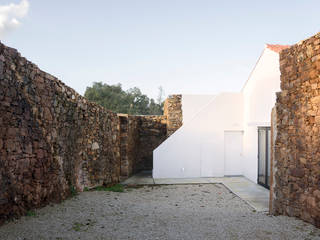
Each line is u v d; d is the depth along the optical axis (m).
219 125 11.11
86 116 7.04
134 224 4.12
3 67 3.47
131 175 12.09
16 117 3.76
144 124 14.27
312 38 4.22
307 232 3.70
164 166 10.95
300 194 4.46
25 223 3.52
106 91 26.55
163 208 5.71
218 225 4.15
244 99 11.05
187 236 3.58
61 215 4.21
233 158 11.23
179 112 13.10
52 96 4.96
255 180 9.62
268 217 4.80
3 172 3.42
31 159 4.16
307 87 4.33
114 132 9.91
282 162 5.05
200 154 11.03
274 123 5.34
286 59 4.98
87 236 3.38
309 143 4.24
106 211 4.92
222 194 7.94
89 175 7.36
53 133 5.00
